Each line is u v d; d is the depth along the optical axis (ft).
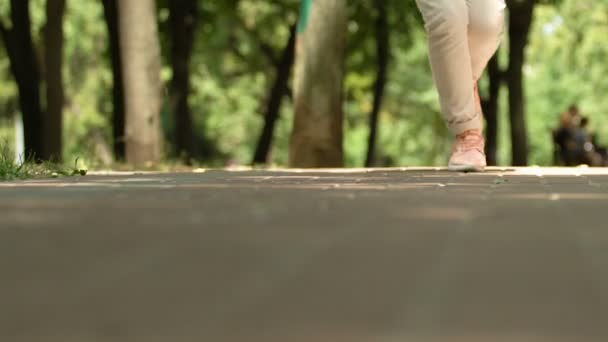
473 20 36.37
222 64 163.73
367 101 163.73
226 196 21.18
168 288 8.63
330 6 59.36
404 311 7.62
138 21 62.13
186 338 6.84
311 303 7.92
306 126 59.47
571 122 114.83
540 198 20.47
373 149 118.11
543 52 165.89
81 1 171.83
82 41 174.81
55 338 6.82
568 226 14.14
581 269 9.76
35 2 136.15
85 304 7.94
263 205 18.31
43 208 17.58
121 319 7.38
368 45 123.75
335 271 9.60
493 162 107.45
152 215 15.94
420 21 111.04
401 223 14.58
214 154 221.46
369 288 8.59
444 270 9.71
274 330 7.05
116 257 10.63
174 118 98.27
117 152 86.28
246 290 8.48
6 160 36.09
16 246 11.62
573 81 232.73
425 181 28.73
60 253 11.00
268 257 10.63
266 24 140.15
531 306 7.82
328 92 59.36
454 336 6.87
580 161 114.32
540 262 10.27
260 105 176.35
